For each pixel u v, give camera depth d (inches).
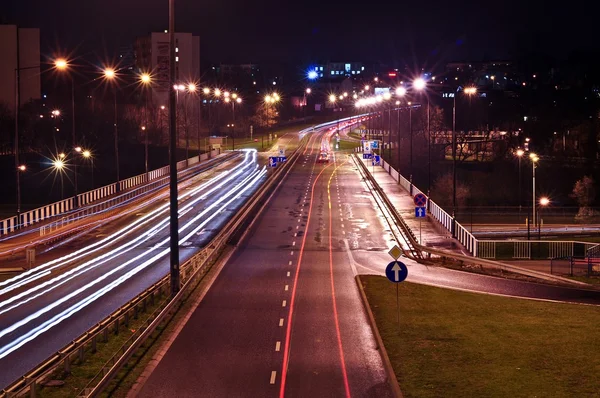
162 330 1264.8
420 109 7229.3
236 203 3368.6
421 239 2399.1
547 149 6176.2
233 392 935.0
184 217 2982.3
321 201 3442.4
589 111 7460.6
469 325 1296.8
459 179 4773.6
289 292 1628.9
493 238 2960.1
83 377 966.4
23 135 5260.8
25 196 3941.9
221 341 1197.1
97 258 2118.6
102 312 1433.3
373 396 919.7
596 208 3624.5
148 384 967.6
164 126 7140.8
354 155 5935.0
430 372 1009.5
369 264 2044.8
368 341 1198.3
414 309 1435.8
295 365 1060.5
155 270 1916.8
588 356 1082.1
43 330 1295.5
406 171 5147.6
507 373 999.0
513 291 1697.8
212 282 1745.8
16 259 2113.7
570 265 2167.8
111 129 6023.6
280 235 2549.2
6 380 1004.6
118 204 3344.0
